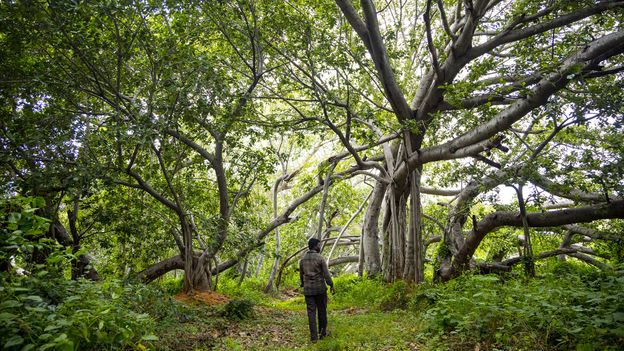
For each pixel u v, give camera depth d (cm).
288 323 862
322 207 1504
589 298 530
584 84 929
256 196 1534
